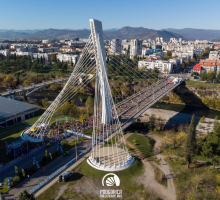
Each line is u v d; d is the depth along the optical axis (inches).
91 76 7755.9
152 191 2385.6
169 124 4800.7
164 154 3230.8
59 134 3703.3
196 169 2854.3
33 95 7436.0
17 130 3993.6
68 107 4862.2
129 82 7598.4
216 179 2630.4
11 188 2352.4
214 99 6392.7
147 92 5846.5
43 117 3964.1
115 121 3848.4
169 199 2292.1
